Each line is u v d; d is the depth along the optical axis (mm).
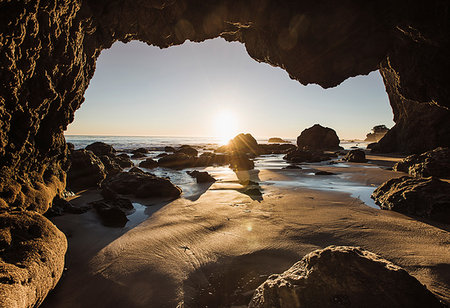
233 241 4863
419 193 6559
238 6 9766
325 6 9273
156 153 34969
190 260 4156
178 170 18047
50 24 5133
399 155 25625
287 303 2529
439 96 10750
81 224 5914
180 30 10109
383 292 2361
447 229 5328
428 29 8906
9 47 4078
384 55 11125
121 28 9180
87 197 8930
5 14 3822
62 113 7016
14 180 5152
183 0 9344
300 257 4184
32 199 5461
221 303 3137
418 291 2377
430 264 3783
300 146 47438
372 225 5602
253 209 7184
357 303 2344
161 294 3314
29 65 4758
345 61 10977
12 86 4438
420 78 10922
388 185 8070
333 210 6945
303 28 10016
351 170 15891
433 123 22156
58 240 3691
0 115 4359
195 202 8195
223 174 15133
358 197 8617
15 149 5055
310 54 10805
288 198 8508
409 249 4332
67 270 3898
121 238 5105
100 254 4395
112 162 15492
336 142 46156
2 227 3266
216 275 3730
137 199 8766
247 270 3848
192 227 5715
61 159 7852
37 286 2918
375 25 9828
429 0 8219
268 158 28625
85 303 3178
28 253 3111
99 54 9422
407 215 6414
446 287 3203
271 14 9906
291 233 5219
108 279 3654
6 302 2361
